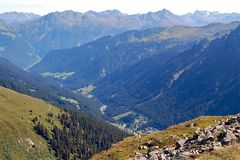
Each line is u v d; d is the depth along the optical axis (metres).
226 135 46.75
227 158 41.09
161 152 54.28
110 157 72.62
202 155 43.03
